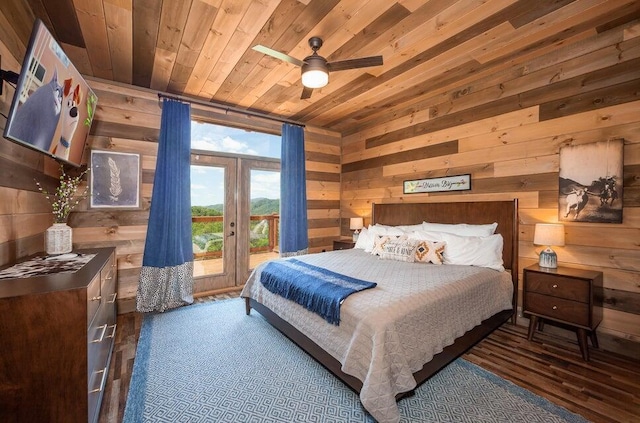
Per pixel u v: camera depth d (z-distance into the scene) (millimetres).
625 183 2354
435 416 1689
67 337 1328
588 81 2535
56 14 2125
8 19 1791
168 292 3389
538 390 1923
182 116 3570
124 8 2072
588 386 1960
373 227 4062
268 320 2770
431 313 1914
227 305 3551
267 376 2096
